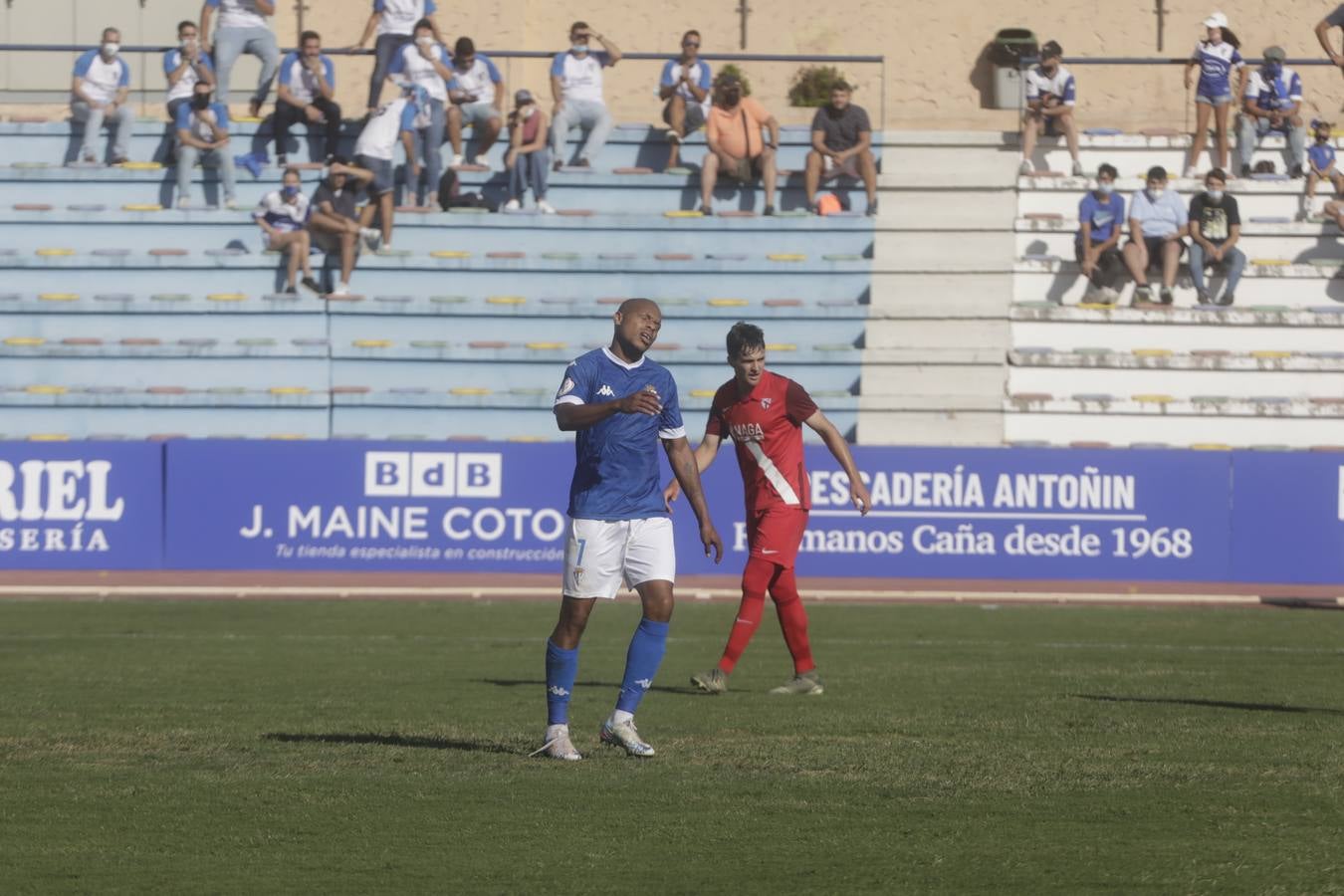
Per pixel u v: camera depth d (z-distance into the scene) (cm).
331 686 2353
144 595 3944
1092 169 5784
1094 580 4172
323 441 4200
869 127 5556
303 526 4191
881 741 1841
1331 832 1378
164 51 5644
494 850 1309
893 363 5003
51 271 5234
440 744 1806
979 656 2831
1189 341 5128
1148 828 1392
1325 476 4159
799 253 5419
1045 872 1241
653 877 1226
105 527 4191
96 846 1319
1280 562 4159
